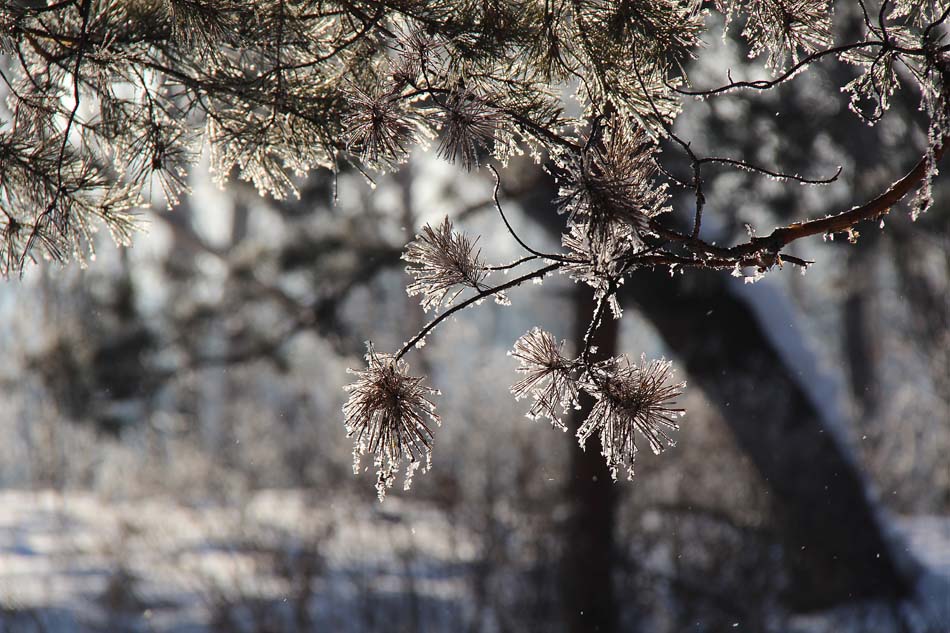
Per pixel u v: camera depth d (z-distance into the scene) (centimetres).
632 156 210
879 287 1783
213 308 1034
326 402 1180
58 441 1525
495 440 1020
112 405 1040
